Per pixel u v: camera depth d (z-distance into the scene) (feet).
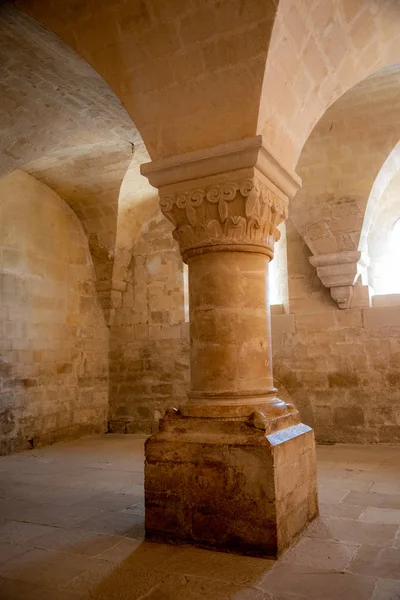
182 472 12.80
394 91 21.80
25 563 11.70
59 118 21.90
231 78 13.16
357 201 25.75
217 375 13.35
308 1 12.57
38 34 16.53
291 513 12.62
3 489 18.80
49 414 29.17
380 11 14.28
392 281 30.22
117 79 14.64
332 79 15.21
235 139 13.37
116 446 28.07
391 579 10.37
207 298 13.71
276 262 31.55
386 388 26.89
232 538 12.05
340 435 27.48
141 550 12.30
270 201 13.96
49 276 30.01
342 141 24.72
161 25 13.42
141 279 33.81
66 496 17.56
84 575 10.97
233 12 12.53
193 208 13.74
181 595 9.96
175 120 14.11
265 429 12.35
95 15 14.23
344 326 27.99
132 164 27.66
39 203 29.66
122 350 33.83
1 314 26.66
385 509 15.03
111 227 31.83
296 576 10.64
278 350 29.17
